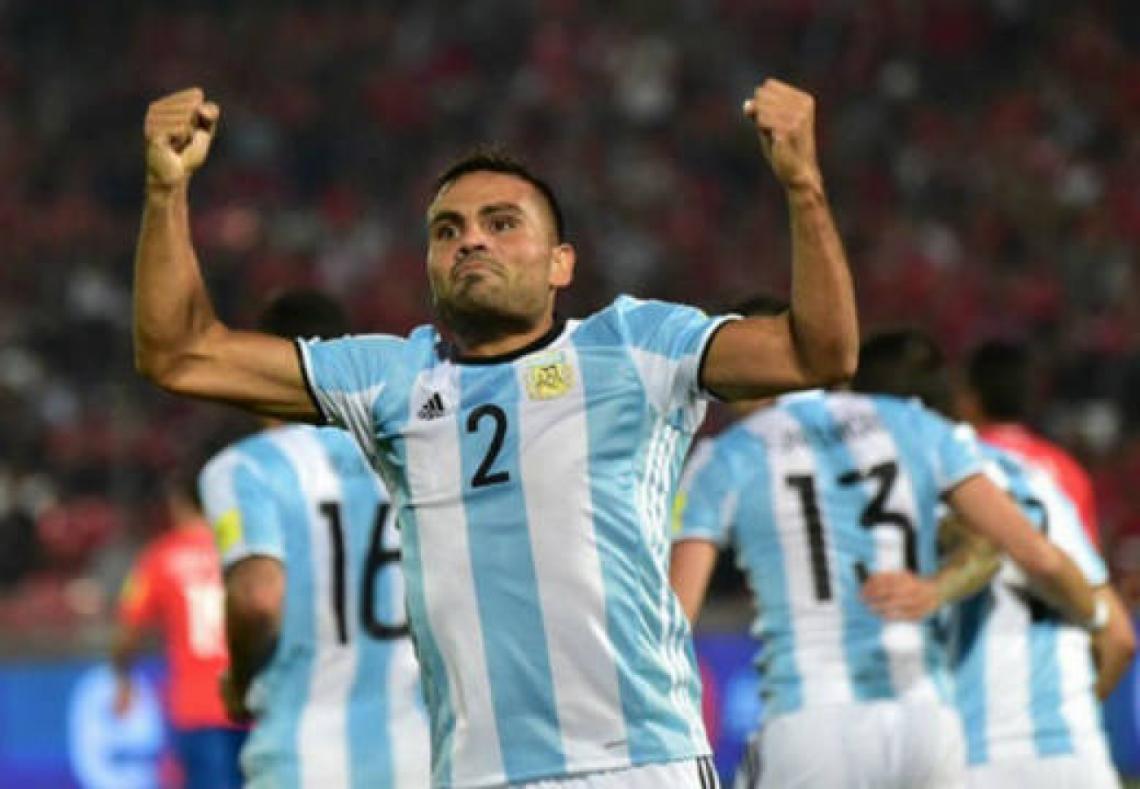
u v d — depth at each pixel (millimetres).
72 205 87062
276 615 19938
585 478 14336
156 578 30609
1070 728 22047
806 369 13867
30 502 63875
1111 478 66125
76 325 77000
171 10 98875
